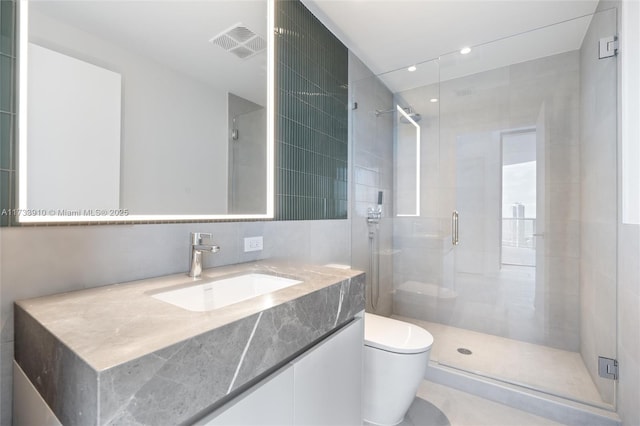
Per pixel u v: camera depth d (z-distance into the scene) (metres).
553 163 2.20
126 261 1.02
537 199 2.26
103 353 0.51
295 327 0.86
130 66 1.04
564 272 2.18
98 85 0.96
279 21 1.63
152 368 0.52
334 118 2.09
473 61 2.28
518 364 1.98
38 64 0.85
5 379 0.77
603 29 1.66
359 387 1.21
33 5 0.84
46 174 0.85
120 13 1.02
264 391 0.78
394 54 2.32
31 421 0.67
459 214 2.52
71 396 0.52
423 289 2.65
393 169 2.73
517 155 2.31
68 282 0.89
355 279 1.18
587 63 1.92
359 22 1.93
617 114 1.54
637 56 1.41
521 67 2.29
